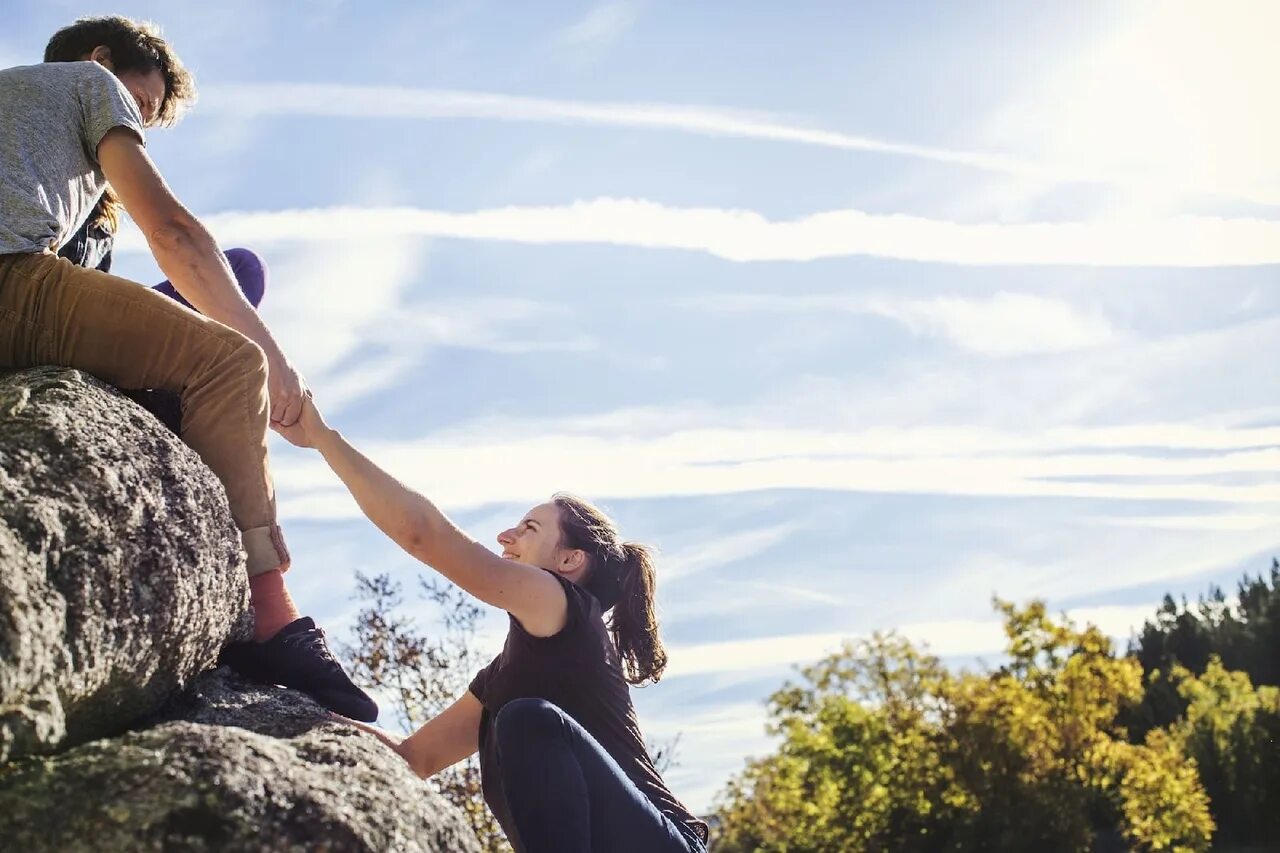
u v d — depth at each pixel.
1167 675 55.94
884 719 35.19
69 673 2.30
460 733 3.54
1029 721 33.50
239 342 2.98
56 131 2.98
